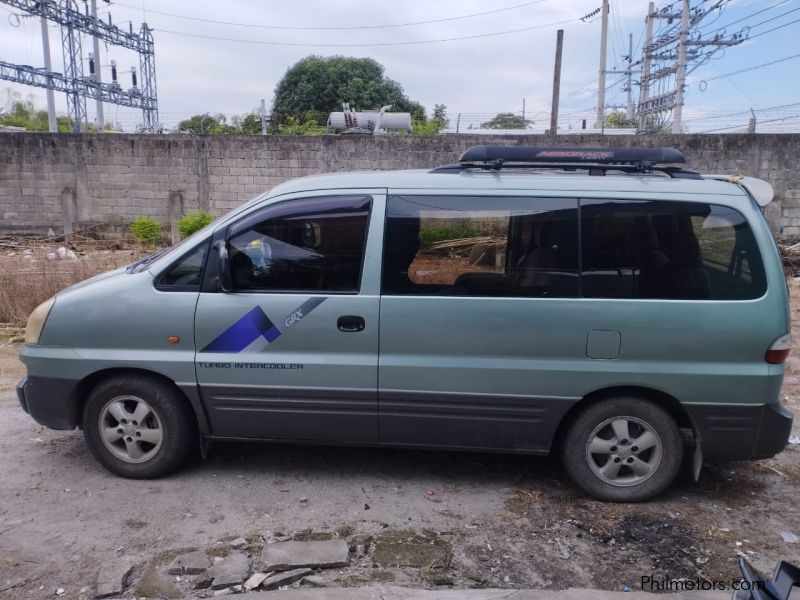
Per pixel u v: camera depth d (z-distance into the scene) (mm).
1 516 3674
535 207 3828
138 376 4023
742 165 16781
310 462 4449
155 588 3045
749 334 3668
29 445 4695
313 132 26094
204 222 16781
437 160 17562
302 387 3891
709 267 3725
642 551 3443
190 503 3854
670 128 29469
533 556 3381
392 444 4000
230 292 3908
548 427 3846
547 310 3738
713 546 3502
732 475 4391
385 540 3482
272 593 2963
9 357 7238
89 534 3502
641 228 3773
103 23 30453
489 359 3793
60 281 8883
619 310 3711
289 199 3982
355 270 3865
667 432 3820
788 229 16922
